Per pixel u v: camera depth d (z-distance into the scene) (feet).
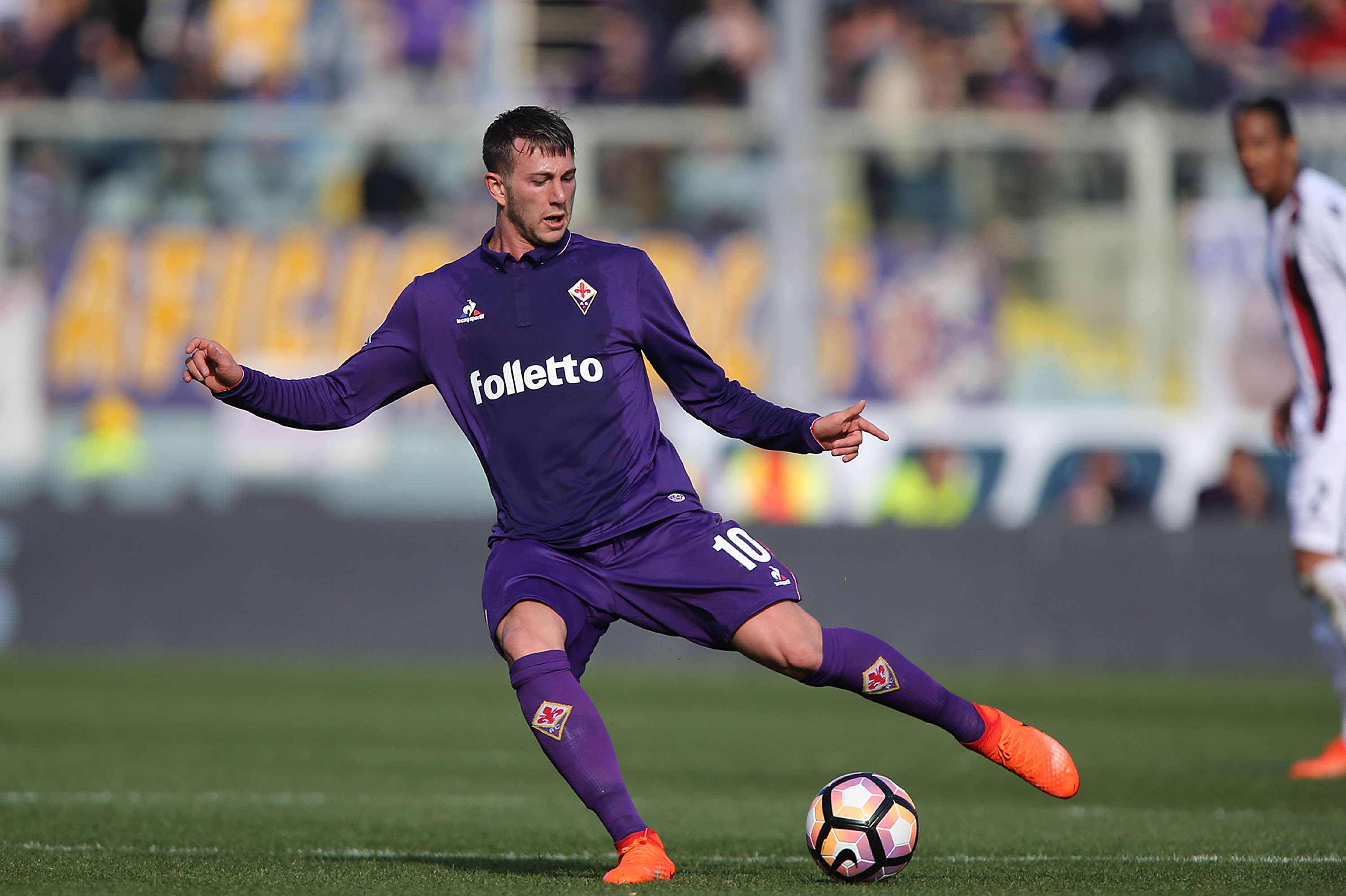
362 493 182.91
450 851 60.64
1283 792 81.15
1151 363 189.98
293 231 186.19
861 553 154.92
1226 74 226.17
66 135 199.21
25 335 183.21
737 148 201.05
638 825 48.29
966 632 155.43
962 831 65.98
